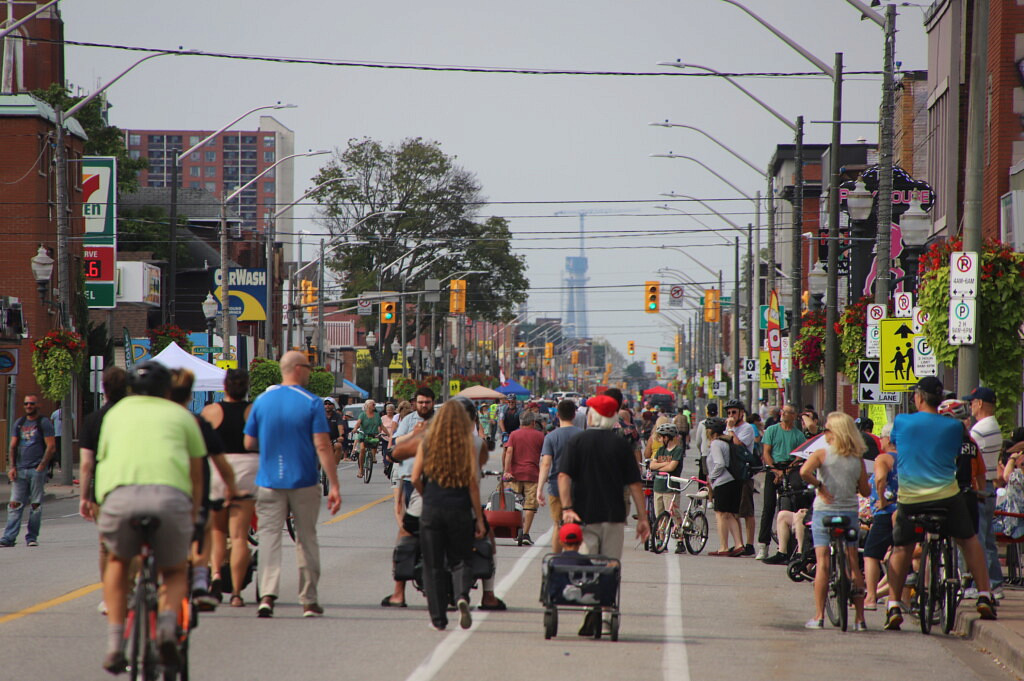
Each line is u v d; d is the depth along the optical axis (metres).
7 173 182.50
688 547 80.94
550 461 55.03
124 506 31.50
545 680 38.38
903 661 43.88
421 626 47.88
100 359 146.50
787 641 47.50
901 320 80.00
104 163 199.00
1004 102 120.62
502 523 70.75
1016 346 69.25
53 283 186.88
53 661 39.44
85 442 48.03
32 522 79.31
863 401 87.06
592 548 47.31
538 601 56.38
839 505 51.19
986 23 62.75
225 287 184.75
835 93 111.38
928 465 49.47
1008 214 104.75
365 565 68.12
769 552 79.69
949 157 147.38
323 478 126.44
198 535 34.81
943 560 50.62
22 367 181.75
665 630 49.31
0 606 51.50
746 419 100.31
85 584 58.56
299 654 41.66
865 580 57.69
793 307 140.75
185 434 32.84
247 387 50.84
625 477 47.09
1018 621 49.00
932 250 72.44
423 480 47.22
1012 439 64.75
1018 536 61.53
